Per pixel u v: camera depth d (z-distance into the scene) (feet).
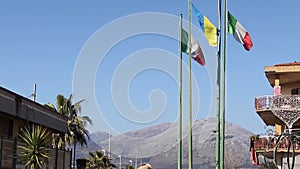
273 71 133.39
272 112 128.16
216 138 84.84
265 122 143.54
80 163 198.90
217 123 84.79
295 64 134.31
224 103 85.71
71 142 161.58
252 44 90.22
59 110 168.45
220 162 84.38
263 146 125.70
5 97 88.38
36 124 103.76
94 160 212.64
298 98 127.54
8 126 97.19
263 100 130.31
